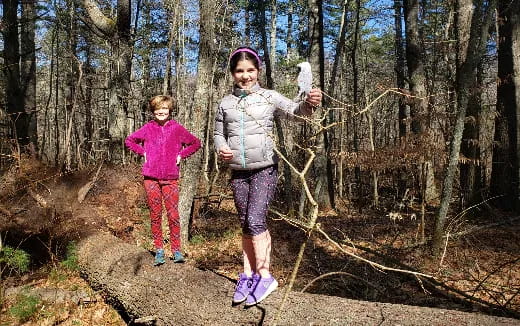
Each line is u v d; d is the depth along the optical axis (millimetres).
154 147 4590
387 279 5359
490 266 6148
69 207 6961
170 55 15312
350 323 2850
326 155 11500
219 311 3361
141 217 7973
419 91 11734
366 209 11750
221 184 12297
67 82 19250
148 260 4574
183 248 6801
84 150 16375
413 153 7180
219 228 8500
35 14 16922
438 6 12164
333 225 9266
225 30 14930
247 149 3164
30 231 6039
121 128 11969
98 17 11875
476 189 9969
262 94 3197
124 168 9758
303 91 2914
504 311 4227
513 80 9953
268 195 3209
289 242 7730
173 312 3699
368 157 8266
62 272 5426
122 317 4598
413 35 12367
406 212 9961
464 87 6199
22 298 4531
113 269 4676
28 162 8125
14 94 14219
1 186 6566
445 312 2816
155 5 18062
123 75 12109
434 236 6273
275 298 3262
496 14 8641
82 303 4797
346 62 21312
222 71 14938
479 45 6059
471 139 9016
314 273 5867
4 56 14258
